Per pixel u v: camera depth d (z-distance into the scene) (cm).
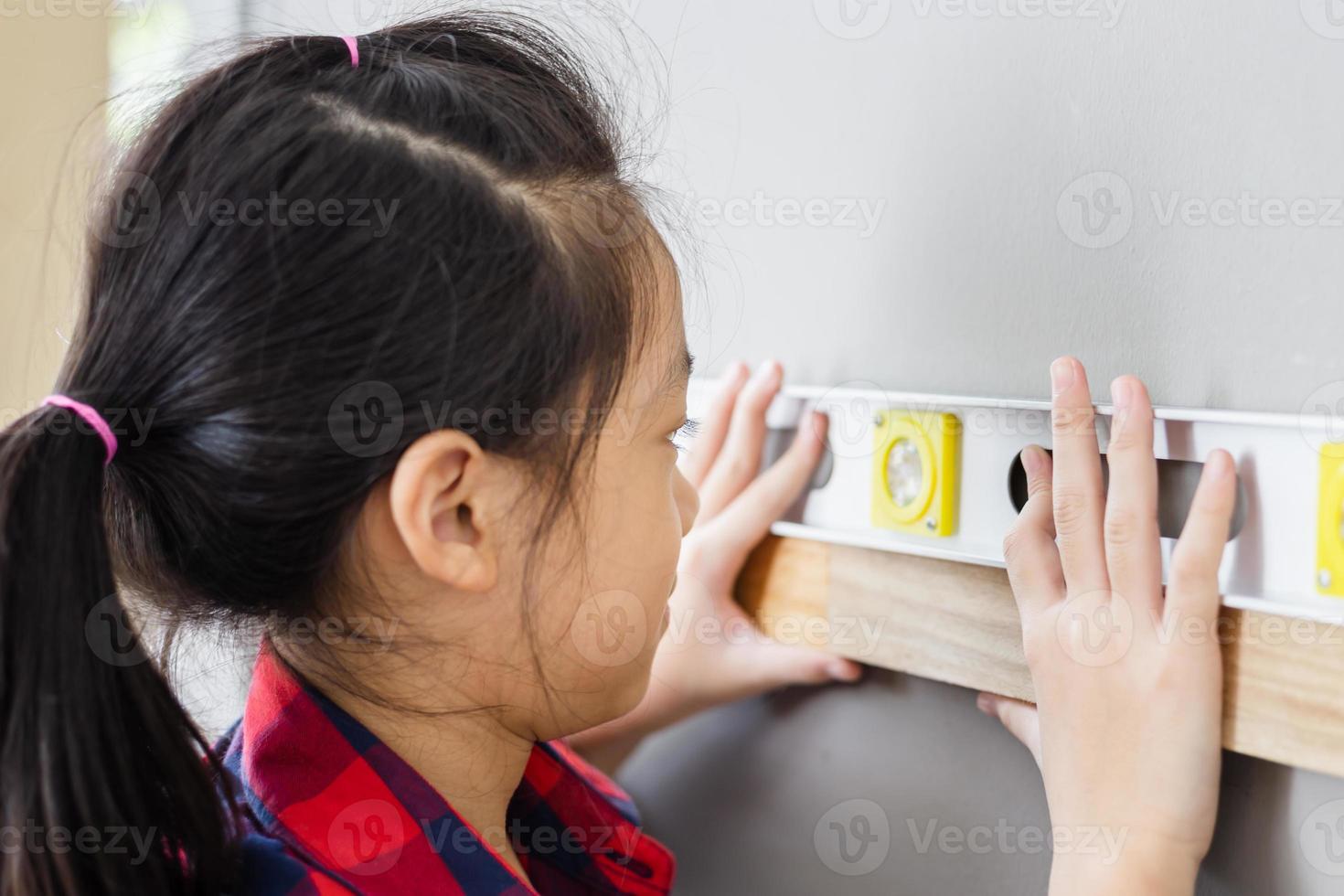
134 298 48
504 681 55
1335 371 48
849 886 72
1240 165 51
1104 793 52
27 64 98
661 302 55
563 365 50
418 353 47
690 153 75
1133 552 52
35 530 46
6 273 93
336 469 47
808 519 69
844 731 72
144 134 52
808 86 68
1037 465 56
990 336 60
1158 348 54
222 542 49
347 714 56
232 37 59
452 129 50
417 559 48
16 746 46
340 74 51
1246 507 51
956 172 61
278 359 46
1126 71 55
